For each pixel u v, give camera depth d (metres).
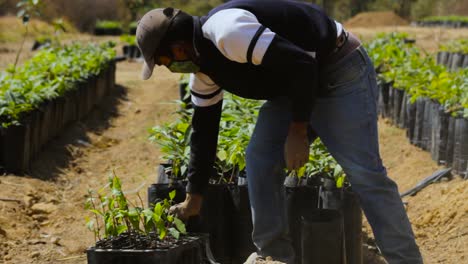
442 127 7.47
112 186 4.07
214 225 4.78
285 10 3.58
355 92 3.84
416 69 9.66
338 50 3.79
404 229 3.94
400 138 9.08
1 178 7.15
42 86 8.74
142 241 3.85
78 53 12.84
